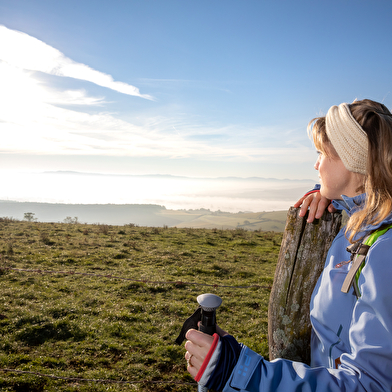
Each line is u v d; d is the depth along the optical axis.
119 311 8.20
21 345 6.09
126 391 4.94
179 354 6.21
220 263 14.61
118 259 14.45
